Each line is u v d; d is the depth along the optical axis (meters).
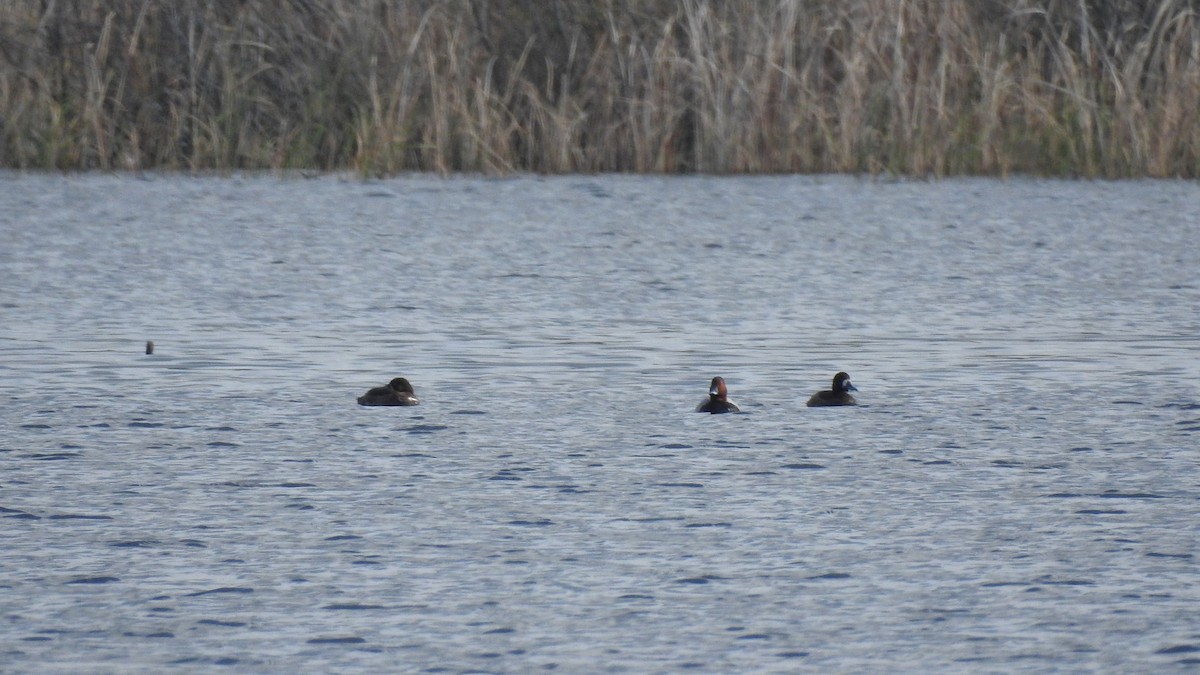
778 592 9.55
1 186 28.44
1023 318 18.86
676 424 13.69
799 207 27.20
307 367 16.03
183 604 9.32
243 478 11.95
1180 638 8.84
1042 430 13.49
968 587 9.64
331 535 10.57
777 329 18.17
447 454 12.66
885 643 8.77
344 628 8.97
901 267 22.28
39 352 16.64
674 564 10.02
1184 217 26.45
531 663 8.49
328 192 28.52
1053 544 10.45
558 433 13.36
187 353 16.67
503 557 10.14
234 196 27.95
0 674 8.32
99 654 8.60
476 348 17.06
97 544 10.37
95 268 21.80
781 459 12.56
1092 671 8.40
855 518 11.01
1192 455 12.70
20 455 12.55
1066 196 28.56
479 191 28.73
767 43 30.14
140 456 12.55
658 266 22.33
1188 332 18.00
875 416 14.00
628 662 8.52
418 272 21.80
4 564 9.98
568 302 19.81
